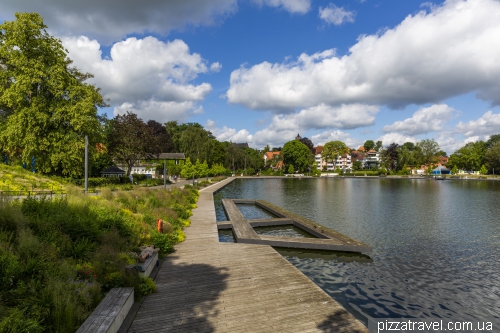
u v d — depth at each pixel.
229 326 5.51
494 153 83.38
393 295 8.66
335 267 11.00
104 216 10.51
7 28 22.84
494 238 15.27
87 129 25.45
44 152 25.19
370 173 96.25
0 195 9.48
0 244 6.07
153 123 69.56
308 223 17.02
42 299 4.96
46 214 8.80
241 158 91.38
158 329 5.38
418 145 101.06
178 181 53.84
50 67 24.14
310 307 6.32
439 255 12.47
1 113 27.98
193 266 9.08
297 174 92.88
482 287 9.25
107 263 7.18
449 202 29.19
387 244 14.16
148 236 10.42
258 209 25.67
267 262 9.52
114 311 5.23
